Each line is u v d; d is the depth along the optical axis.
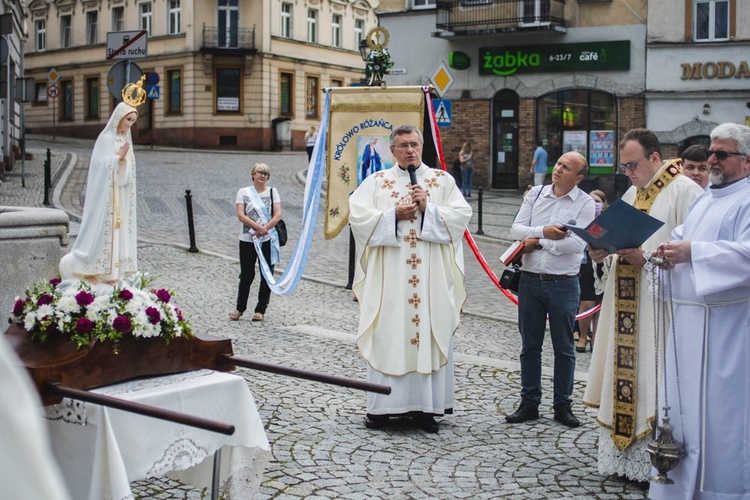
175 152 40.75
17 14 27.06
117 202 4.71
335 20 50.44
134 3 46.78
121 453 3.87
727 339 4.49
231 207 21.69
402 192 6.52
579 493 5.16
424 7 29.33
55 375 3.81
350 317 10.85
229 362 4.46
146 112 47.09
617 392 5.30
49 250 7.62
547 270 6.53
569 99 27.91
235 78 45.09
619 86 26.98
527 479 5.38
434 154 9.58
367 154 9.16
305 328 9.99
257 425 4.38
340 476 5.36
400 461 5.67
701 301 4.56
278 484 5.18
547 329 11.09
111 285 4.72
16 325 4.12
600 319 5.55
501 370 8.28
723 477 4.48
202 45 44.38
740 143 4.48
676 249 4.50
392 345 6.30
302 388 7.41
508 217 22.62
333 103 9.20
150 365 4.23
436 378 6.37
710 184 4.66
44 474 1.19
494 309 12.02
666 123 26.61
